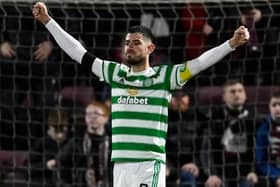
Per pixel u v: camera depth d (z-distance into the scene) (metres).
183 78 21.69
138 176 21.56
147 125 21.66
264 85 33.97
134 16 33.53
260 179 31.14
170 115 32.59
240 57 33.78
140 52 21.84
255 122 31.95
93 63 22.28
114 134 21.88
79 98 33.81
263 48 33.91
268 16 32.66
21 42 34.06
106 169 31.12
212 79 33.78
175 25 33.22
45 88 34.00
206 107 32.84
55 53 34.09
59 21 32.88
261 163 31.36
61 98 33.75
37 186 32.22
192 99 33.25
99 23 33.44
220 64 33.78
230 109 32.09
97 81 34.00
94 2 29.95
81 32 32.75
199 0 29.34
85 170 31.42
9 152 33.16
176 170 31.62
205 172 31.47
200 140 32.03
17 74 34.28
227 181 31.52
